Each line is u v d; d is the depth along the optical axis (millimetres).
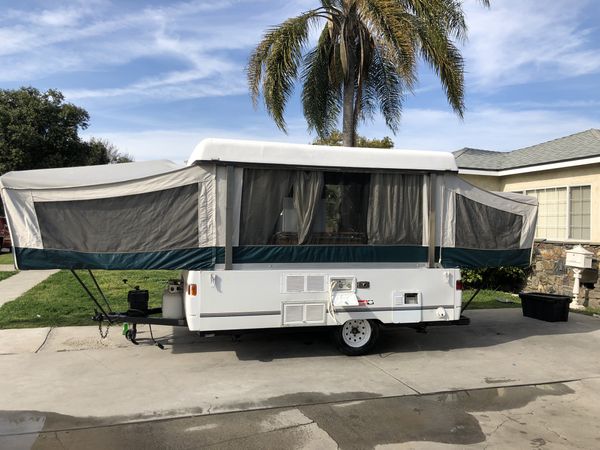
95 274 13703
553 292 12172
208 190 5918
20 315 8391
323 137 13250
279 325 6012
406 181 6559
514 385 5453
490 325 8445
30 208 5562
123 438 4004
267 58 10914
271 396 4965
